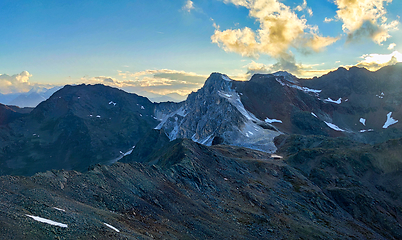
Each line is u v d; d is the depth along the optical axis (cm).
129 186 5847
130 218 4666
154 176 7150
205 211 6500
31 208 3462
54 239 2983
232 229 6034
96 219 3866
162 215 5428
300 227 7494
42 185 4425
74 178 5122
